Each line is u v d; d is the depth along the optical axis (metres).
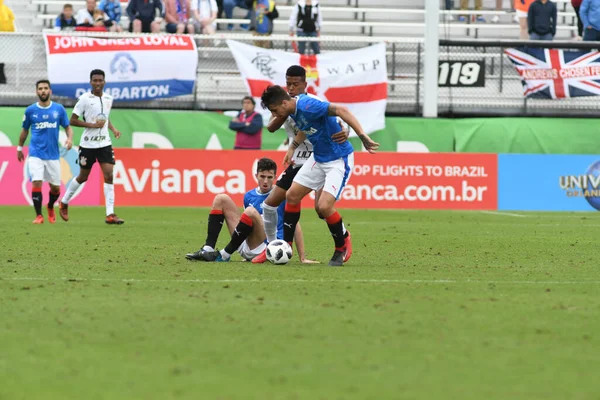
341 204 71.62
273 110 31.41
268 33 84.81
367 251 39.72
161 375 15.86
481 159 72.19
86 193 70.94
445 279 29.45
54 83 72.75
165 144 73.62
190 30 82.12
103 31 79.56
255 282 27.86
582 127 76.00
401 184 71.75
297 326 20.44
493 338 19.36
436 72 75.88
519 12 93.06
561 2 102.12
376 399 14.40
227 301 23.94
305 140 34.94
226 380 15.53
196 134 73.81
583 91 77.38
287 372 16.14
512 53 77.50
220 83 80.88
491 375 16.12
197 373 16.02
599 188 73.06
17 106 75.94
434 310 22.88
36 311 22.19
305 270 31.36
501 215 66.75
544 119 76.00
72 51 73.12
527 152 75.50
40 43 76.50
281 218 34.16
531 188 72.62
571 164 72.94
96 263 33.22
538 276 30.73
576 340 19.25
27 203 70.69
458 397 14.62
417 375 16.05
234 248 33.94
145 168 70.69
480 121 75.50
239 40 79.50
